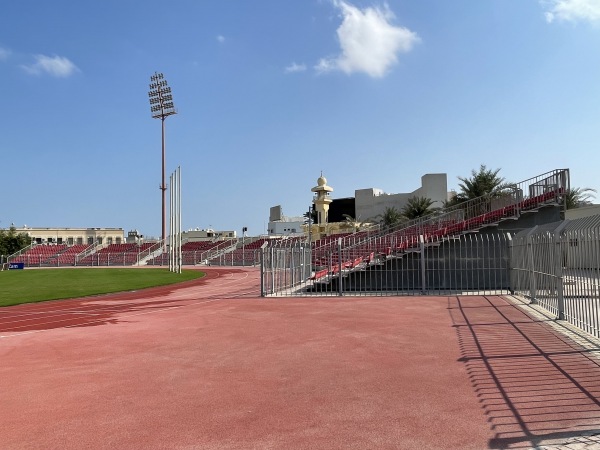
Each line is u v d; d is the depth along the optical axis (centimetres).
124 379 769
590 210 3409
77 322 1487
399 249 2283
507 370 742
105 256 7331
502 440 486
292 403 624
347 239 2991
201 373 792
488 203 2428
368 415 571
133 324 1395
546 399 604
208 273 4681
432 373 745
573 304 1116
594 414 547
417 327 1173
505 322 1191
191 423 563
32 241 9738
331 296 2038
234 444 498
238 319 1423
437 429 521
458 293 1986
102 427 559
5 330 1362
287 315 1477
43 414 611
